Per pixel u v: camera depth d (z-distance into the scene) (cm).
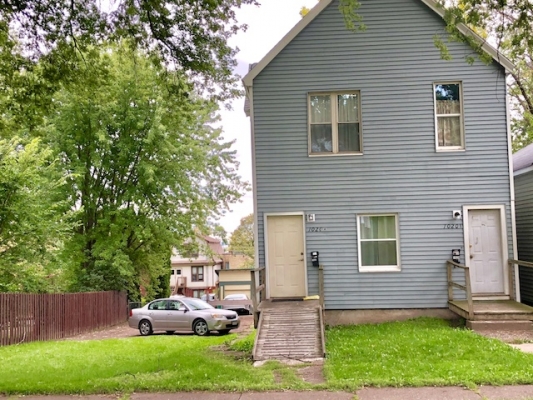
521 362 911
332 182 1488
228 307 3209
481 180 1465
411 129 1484
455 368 883
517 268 1441
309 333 1191
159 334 2033
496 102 1473
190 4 1109
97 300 2480
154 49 1192
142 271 3125
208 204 2981
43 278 2298
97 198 2784
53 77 1200
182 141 2800
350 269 1473
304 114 1504
